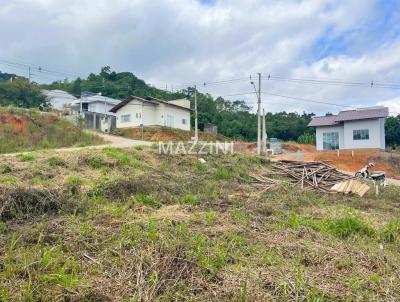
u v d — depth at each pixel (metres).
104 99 40.88
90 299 2.71
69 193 5.91
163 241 3.71
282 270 3.31
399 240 4.70
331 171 11.52
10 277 3.01
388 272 3.48
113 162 9.59
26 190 5.33
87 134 23.36
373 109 27.88
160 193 6.80
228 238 4.18
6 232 4.17
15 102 34.38
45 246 3.75
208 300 2.76
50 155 9.98
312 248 3.95
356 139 27.33
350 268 3.51
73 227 4.30
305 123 47.03
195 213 5.40
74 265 3.23
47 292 2.78
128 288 2.85
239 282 3.00
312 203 7.57
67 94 47.00
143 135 31.56
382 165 22.39
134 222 4.53
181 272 3.09
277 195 8.14
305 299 2.79
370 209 7.47
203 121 43.84
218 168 11.21
